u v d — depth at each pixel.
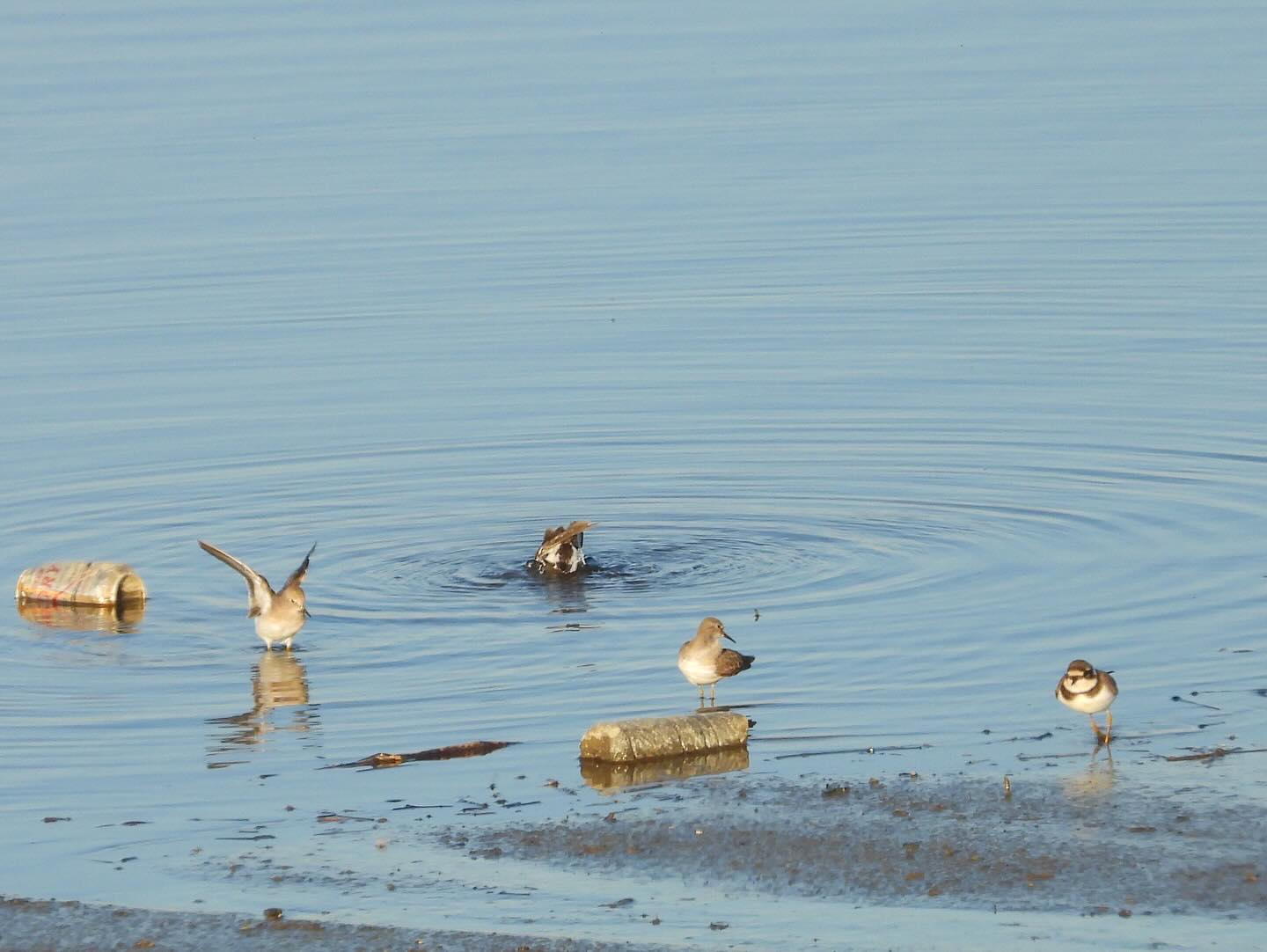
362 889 18.12
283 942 16.84
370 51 90.12
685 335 46.06
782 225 57.06
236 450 38.34
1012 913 16.75
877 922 16.70
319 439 39.00
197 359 45.09
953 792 19.92
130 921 17.56
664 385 42.09
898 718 23.25
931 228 56.03
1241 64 81.06
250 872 18.78
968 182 61.78
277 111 75.88
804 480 35.44
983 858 17.98
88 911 17.88
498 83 81.56
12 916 17.83
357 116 74.88
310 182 63.97
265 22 98.50
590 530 33.16
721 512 33.81
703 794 20.39
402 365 44.44
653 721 22.06
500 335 46.66
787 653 26.31
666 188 62.31
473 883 18.11
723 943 16.36
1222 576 28.84
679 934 16.59
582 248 55.12
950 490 34.38
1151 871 17.47
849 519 33.03
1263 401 38.66
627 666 26.16
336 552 32.38
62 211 60.16
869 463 36.22
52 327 47.88
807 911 17.03
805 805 19.77
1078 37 90.19
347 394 42.19
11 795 21.61
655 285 50.91
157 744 23.42
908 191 60.91
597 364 43.94
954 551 30.95
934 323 46.12
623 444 38.12
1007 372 41.78
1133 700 23.53
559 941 16.47
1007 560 30.27
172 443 38.84
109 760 22.83
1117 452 35.97
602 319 47.88
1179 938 16.08
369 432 39.41
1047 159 64.62
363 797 21.09
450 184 63.50
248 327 47.78
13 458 37.97
